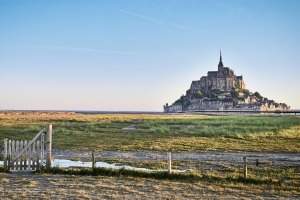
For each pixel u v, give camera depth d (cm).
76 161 2411
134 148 3170
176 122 7350
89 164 2264
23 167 1839
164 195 1359
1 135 4100
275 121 7894
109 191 1412
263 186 1567
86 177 1717
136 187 1499
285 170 2067
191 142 3628
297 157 2641
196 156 2669
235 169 2081
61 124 6144
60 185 1511
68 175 1755
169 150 3033
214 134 4434
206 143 3538
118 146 3303
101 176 1745
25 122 6675
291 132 4688
